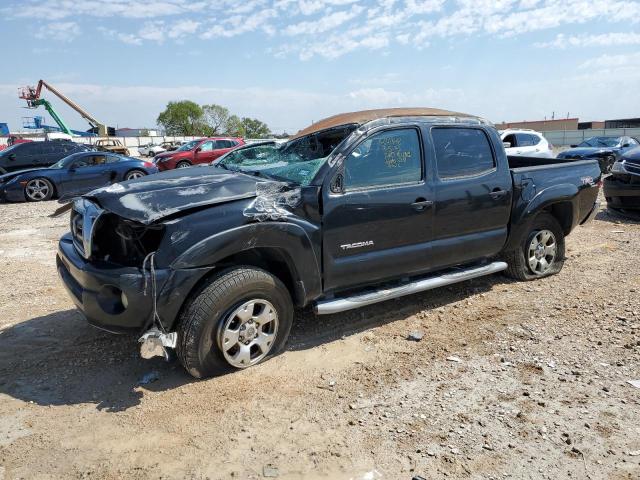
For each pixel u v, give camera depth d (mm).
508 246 5227
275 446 2883
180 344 3438
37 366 3857
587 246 7176
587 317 4609
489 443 2889
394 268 4297
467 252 4793
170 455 2818
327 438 2949
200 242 3344
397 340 4238
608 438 2916
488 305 4957
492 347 4086
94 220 3418
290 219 3668
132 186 3814
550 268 5742
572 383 3512
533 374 3646
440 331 4402
